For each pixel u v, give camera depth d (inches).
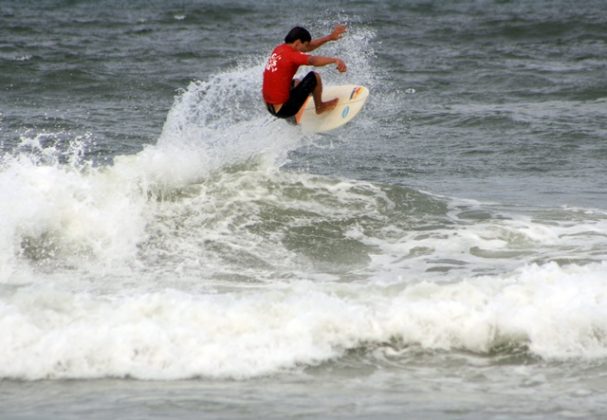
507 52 4542.3
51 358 1059.3
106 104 3095.5
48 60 3932.1
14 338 1080.8
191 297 1188.5
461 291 1206.9
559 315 1131.3
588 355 1093.1
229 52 4478.3
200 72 3814.0
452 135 2652.6
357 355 1095.0
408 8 7367.1
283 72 1674.5
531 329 1122.7
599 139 2564.0
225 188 1704.0
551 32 5142.7
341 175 2160.4
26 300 1170.6
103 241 1478.8
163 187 1674.5
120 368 1051.9
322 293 1208.8
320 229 1593.3
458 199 1802.4
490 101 3275.1
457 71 3902.6
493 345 1120.8
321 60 1667.1
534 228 1592.0
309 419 924.6
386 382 1029.2
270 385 1018.7
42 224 1485.0
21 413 943.7
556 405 963.3
